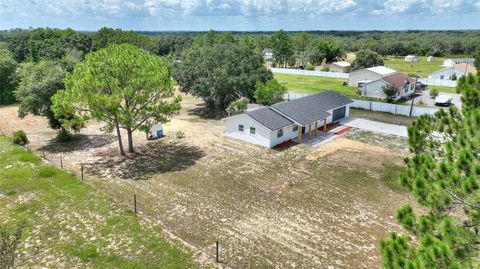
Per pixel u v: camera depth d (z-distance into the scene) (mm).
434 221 8984
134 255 14922
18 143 30344
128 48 27672
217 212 18828
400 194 20781
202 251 15297
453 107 11273
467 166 8477
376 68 62406
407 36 197375
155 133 32156
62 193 20703
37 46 89188
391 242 8820
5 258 9484
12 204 19406
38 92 29844
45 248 15430
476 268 7492
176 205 19594
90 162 26359
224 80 39688
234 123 31531
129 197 20562
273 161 26297
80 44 95062
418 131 11477
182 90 42719
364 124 36562
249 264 14516
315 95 37719
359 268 14281
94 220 17750
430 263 7449
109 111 25484
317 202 19922
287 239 16328
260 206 19484
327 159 26578
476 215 8609
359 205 19547
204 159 26750
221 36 104125
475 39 137000
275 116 30797
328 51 107062
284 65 104688
